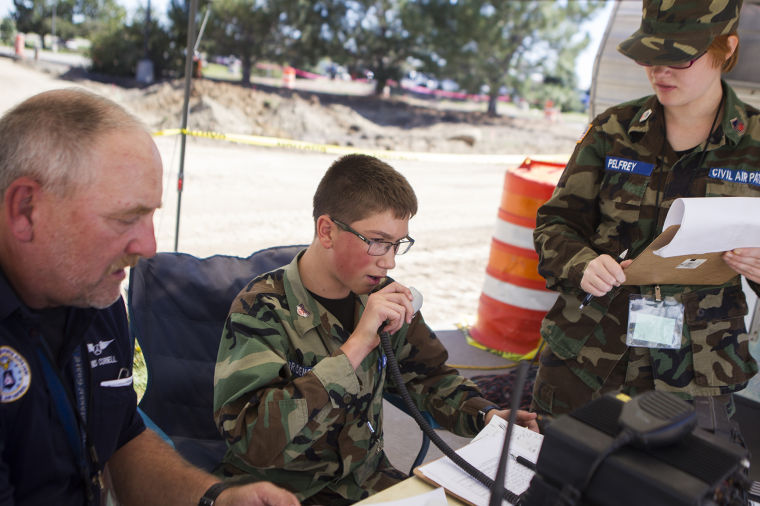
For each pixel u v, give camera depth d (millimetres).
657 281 1719
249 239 6180
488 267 4348
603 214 1919
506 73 17219
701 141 1808
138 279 1897
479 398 1687
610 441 854
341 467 1594
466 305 5156
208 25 13766
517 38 17000
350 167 1543
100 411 1324
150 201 1080
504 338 4219
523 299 4125
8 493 1062
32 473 1153
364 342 1476
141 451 1441
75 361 1266
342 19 15500
